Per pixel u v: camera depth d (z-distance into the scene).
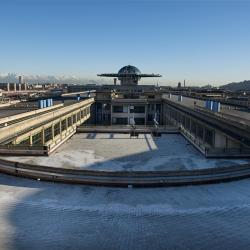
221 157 38.50
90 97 97.94
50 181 27.97
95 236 18.16
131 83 144.38
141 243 17.44
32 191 25.64
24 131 43.91
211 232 18.86
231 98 96.38
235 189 27.00
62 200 23.84
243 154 38.31
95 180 27.28
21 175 28.92
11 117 43.94
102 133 64.88
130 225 19.70
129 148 49.00
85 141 55.38
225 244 17.42
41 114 51.91
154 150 47.38
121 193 25.72
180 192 26.09
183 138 59.50
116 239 17.84
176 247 17.02
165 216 21.14
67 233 18.47
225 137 45.84
